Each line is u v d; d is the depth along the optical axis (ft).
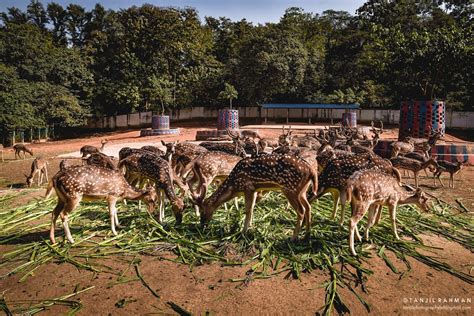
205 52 172.96
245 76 139.13
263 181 19.26
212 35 189.67
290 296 14.42
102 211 24.82
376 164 21.68
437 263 17.08
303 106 127.44
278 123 143.23
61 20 201.26
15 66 121.39
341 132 62.13
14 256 18.30
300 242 19.03
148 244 19.25
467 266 17.02
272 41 137.08
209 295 14.49
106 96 143.54
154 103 152.76
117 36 150.92
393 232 19.57
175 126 143.84
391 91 135.44
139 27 144.77
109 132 141.28
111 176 19.86
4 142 98.63
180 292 14.73
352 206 17.90
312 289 14.93
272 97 153.79
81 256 17.97
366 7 142.10
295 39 141.79
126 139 99.45
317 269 16.63
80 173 18.81
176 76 157.17
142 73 145.38
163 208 22.89
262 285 15.20
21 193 31.89
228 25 188.65
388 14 132.57
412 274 16.22
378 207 20.31
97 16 197.16
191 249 18.54
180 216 21.49
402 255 17.89
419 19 128.98
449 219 23.30
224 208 24.85
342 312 13.53
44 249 18.76
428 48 64.39
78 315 13.39
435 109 57.93
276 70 134.10
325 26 184.75
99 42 153.17
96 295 14.64
